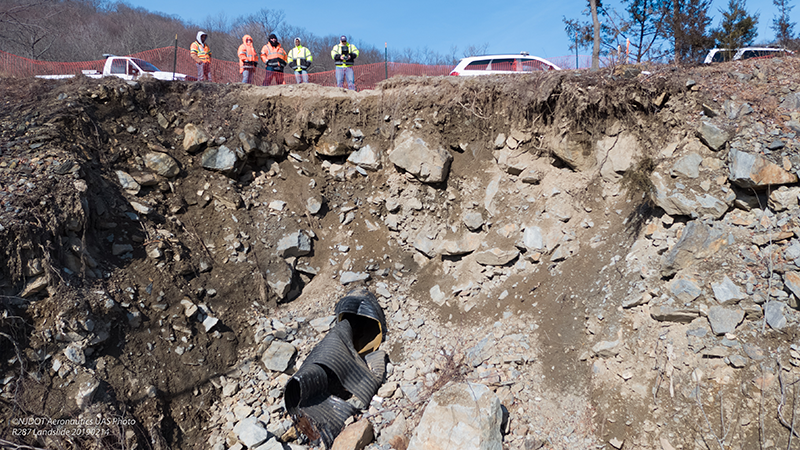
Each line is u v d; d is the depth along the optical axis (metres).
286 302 7.81
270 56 11.71
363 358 6.86
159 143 8.27
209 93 9.23
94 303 5.70
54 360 5.16
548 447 5.22
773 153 5.49
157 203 7.66
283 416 5.95
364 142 9.16
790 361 4.52
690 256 5.54
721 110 6.26
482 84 8.49
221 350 6.60
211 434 5.78
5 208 5.61
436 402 5.25
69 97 7.82
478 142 8.64
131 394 5.50
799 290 4.69
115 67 11.62
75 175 6.57
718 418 4.59
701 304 5.22
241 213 8.32
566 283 6.65
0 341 4.96
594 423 5.26
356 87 11.55
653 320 5.52
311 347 6.92
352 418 5.90
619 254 6.39
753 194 5.56
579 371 5.77
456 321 7.27
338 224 8.73
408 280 8.15
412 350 6.92
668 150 6.53
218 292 7.21
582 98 7.30
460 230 8.24
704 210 5.79
